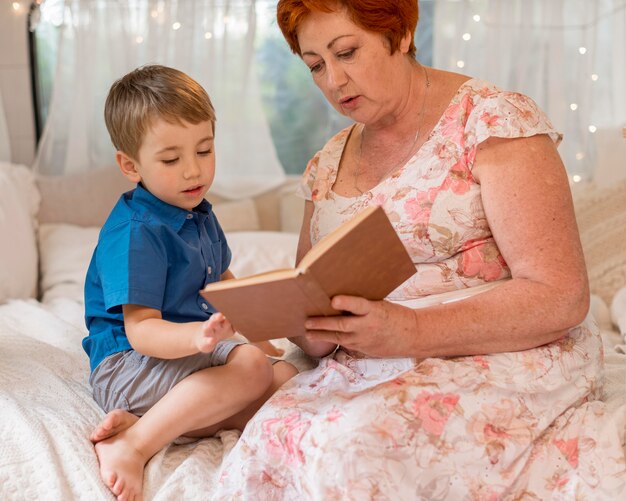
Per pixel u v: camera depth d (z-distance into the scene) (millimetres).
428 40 3293
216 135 3242
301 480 1281
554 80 2965
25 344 1862
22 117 3350
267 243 2883
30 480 1323
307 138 3471
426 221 1497
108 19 3090
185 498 1355
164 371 1549
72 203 3094
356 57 1494
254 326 1298
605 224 2627
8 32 3291
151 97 1558
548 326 1376
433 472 1271
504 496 1310
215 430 1588
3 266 2592
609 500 1260
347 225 1168
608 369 1741
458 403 1314
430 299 1481
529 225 1399
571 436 1363
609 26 2955
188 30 3064
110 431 1469
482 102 1511
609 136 2809
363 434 1238
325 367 1526
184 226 1648
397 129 1596
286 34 1578
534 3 2965
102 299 1649
